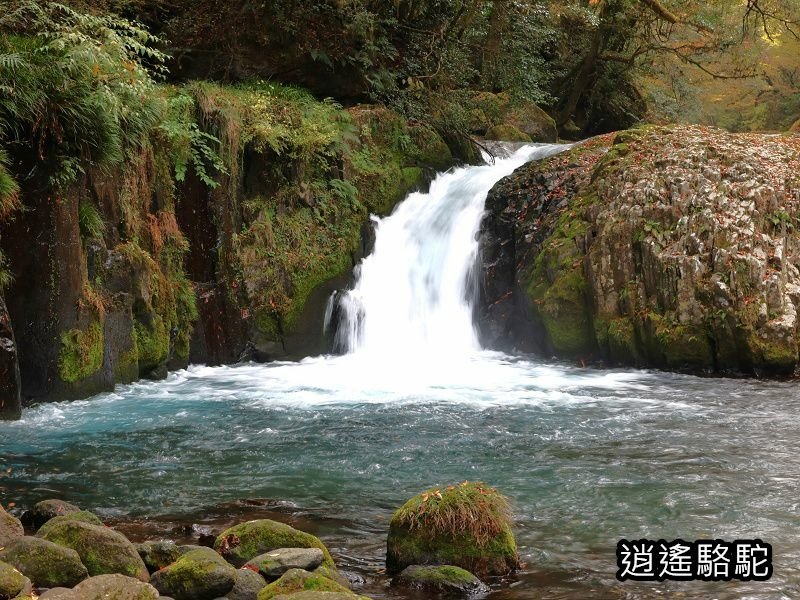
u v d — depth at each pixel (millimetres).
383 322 14594
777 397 10430
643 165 13312
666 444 8203
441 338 14734
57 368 10117
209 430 8922
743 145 13859
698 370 12039
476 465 7559
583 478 7113
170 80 15211
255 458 7855
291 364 13391
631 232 12648
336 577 4848
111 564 4844
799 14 23875
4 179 9086
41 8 10242
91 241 10906
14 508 6414
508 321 14281
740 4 24750
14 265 9812
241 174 13812
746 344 11625
